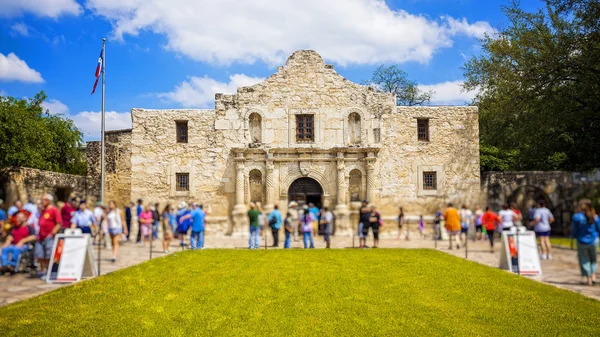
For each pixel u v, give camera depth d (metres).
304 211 22.11
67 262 12.73
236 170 26.81
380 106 27.30
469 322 9.31
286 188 26.95
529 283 12.71
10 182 21.77
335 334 8.67
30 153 32.88
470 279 13.21
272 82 27.34
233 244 23.16
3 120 32.62
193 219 20.42
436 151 27.14
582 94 25.39
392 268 14.95
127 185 29.28
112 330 8.78
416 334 8.64
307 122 27.44
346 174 26.97
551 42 25.44
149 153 27.02
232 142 27.09
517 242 14.45
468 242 24.12
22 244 13.55
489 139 34.53
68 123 42.16
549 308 10.20
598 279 13.34
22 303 10.28
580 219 12.66
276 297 11.25
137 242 22.81
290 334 8.68
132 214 23.89
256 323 9.29
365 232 20.88
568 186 27.59
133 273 13.83
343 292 11.75
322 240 24.98
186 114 27.28
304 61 27.50
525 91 26.36
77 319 9.34
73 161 42.31
